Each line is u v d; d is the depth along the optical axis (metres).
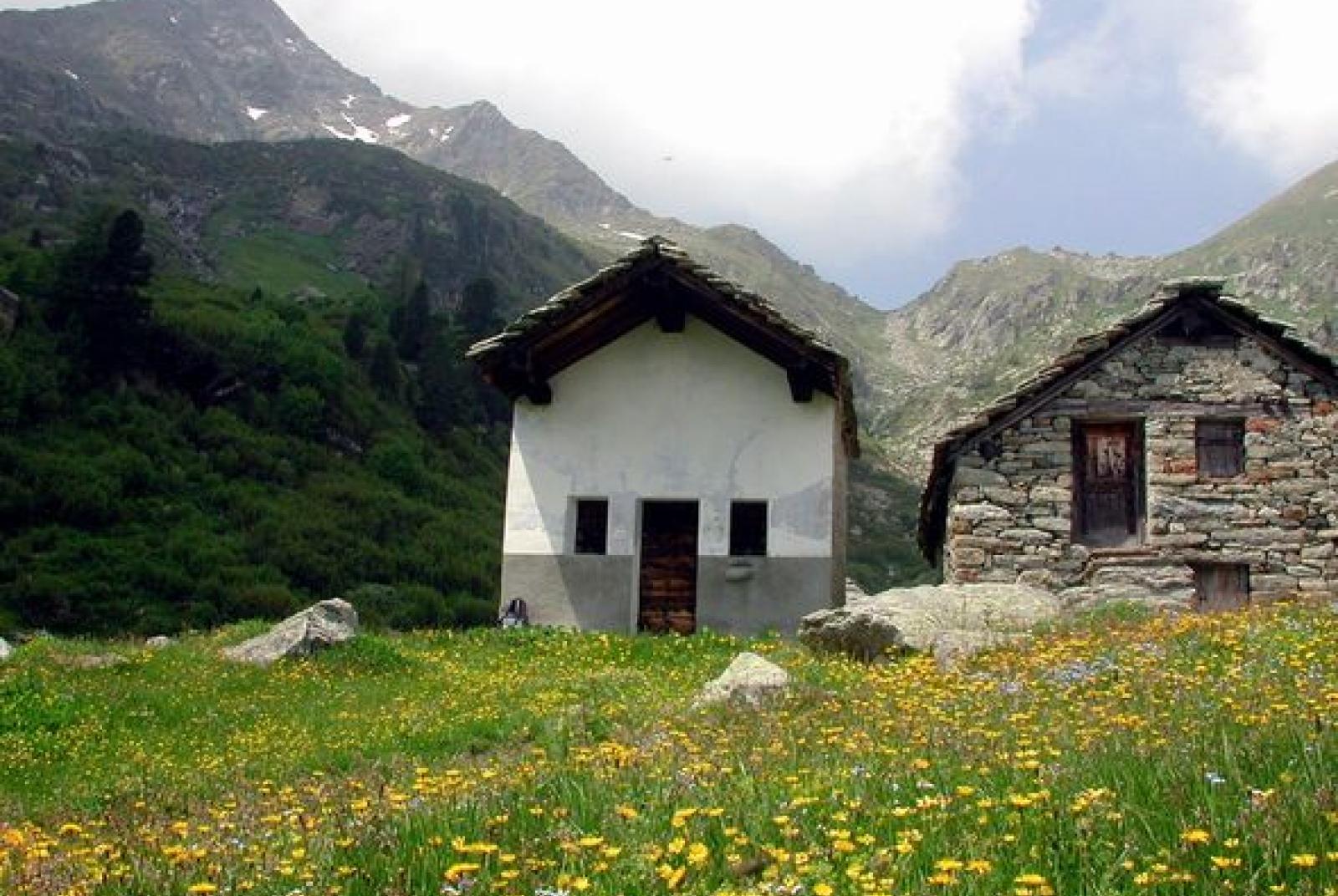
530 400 25.33
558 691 16.55
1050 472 23.84
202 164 196.75
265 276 161.50
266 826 7.58
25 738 16.11
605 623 24.42
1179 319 23.86
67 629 45.97
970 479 24.08
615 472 24.88
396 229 194.75
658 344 25.20
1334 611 17.12
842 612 18.70
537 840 6.25
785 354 24.27
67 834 8.72
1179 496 23.45
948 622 18.83
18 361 63.12
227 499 62.81
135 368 70.06
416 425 91.38
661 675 18.02
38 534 52.16
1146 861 5.27
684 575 24.98
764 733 10.13
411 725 15.20
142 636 46.09
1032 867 5.32
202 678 20.00
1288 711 8.23
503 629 23.70
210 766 13.62
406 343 105.44
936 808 6.18
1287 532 23.09
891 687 12.16
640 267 24.12
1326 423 23.34
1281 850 5.17
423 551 67.06
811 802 6.58
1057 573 23.47
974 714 9.70
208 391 74.00
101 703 17.98
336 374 82.88
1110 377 24.03
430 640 23.62
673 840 5.85
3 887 6.26
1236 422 23.69
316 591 57.56
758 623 23.97
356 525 66.81
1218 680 10.57
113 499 57.03
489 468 92.62
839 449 26.39
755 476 24.50
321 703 17.97
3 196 135.50
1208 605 23.30
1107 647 13.99
